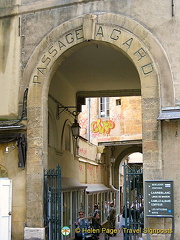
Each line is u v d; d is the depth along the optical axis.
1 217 12.27
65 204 16.23
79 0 12.34
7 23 13.27
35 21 12.91
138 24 11.62
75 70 16.20
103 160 27.73
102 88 18.89
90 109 27.89
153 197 10.63
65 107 16.58
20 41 13.02
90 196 22.09
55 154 15.83
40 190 12.07
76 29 12.31
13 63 13.02
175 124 10.95
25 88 12.74
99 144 26.73
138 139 25.69
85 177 21.89
